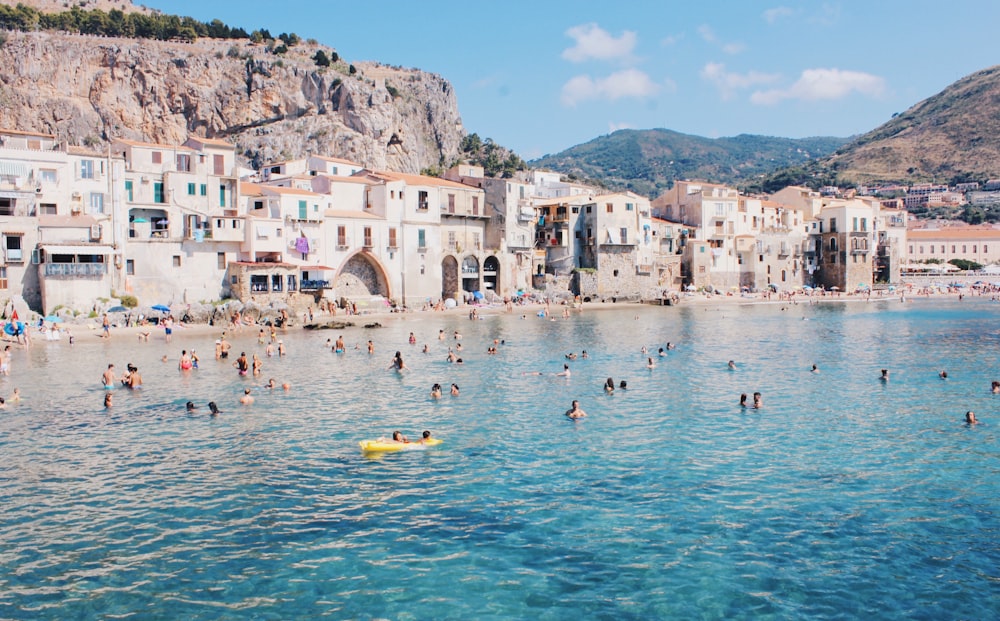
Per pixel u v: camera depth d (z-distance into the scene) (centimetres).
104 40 18462
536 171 17712
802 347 6888
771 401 4322
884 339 7550
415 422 3812
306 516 2495
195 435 3544
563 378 5128
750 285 15112
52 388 4719
